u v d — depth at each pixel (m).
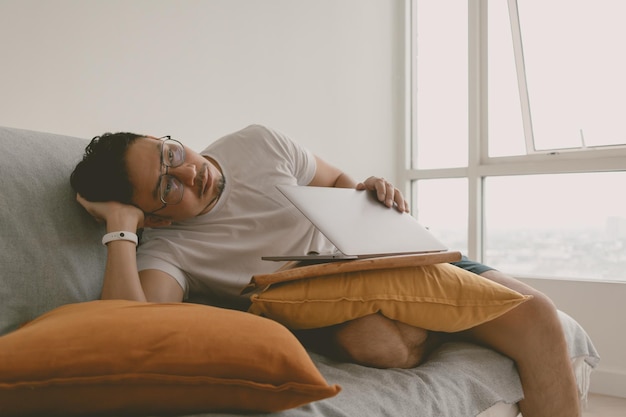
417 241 1.13
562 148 2.97
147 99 2.12
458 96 3.40
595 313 2.66
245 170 1.45
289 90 2.79
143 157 1.19
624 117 2.79
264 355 0.65
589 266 2.88
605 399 2.51
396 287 1.00
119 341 0.64
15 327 0.98
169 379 0.63
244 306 1.39
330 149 3.04
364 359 1.01
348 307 0.98
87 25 1.91
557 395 1.12
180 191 1.23
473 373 1.04
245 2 2.56
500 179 3.17
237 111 2.51
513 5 3.06
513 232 3.13
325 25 3.02
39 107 1.77
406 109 3.55
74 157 1.24
